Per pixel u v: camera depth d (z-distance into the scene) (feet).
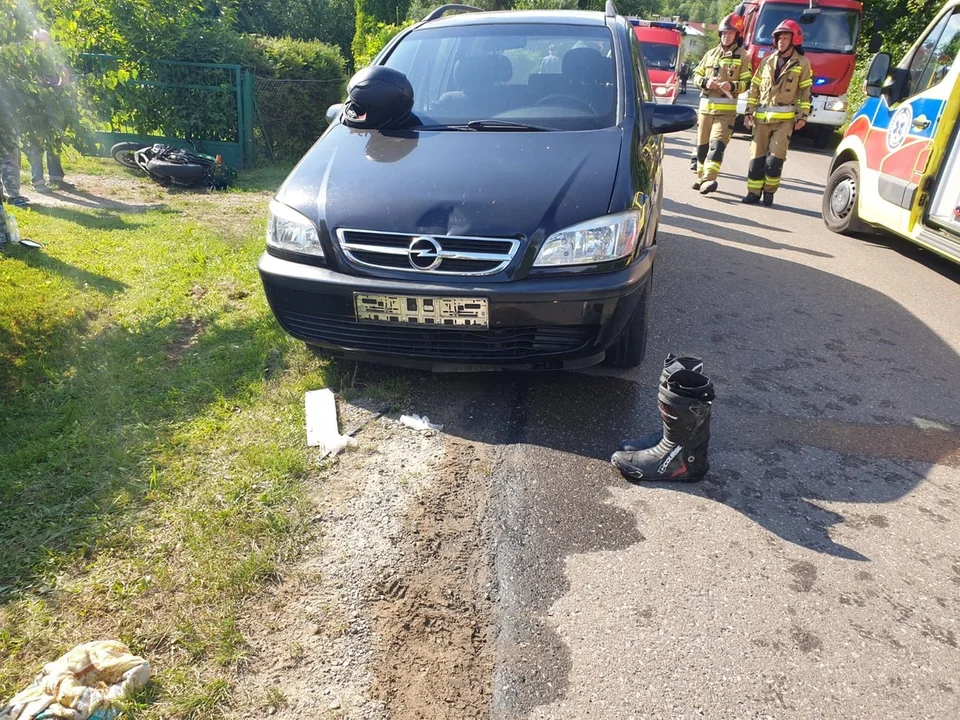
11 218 17.85
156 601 7.65
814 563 8.66
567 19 15.30
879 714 6.79
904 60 21.70
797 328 15.64
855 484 10.25
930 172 19.12
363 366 12.42
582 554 8.59
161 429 10.62
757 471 10.39
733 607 7.93
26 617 7.43
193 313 14.67
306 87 36.01
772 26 46.44
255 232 20.84
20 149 15.65
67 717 6.21
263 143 36.09
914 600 8.18
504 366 11.00
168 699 6.60
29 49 14.47
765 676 7.12
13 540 8.46
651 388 12.42
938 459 10.97
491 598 7.93
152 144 33.01
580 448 10.62
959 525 9.50
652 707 6.75
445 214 10.41
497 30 14.99
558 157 11.44
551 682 6.96
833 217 24.40
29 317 14.02
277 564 8.18
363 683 6.88
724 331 15.26
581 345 10.75
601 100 13.26
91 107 16.97
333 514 9.02
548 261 10.25
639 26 62.59
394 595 7.88
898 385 13.28
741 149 43.37
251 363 12.55
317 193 11.23
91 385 11.93
